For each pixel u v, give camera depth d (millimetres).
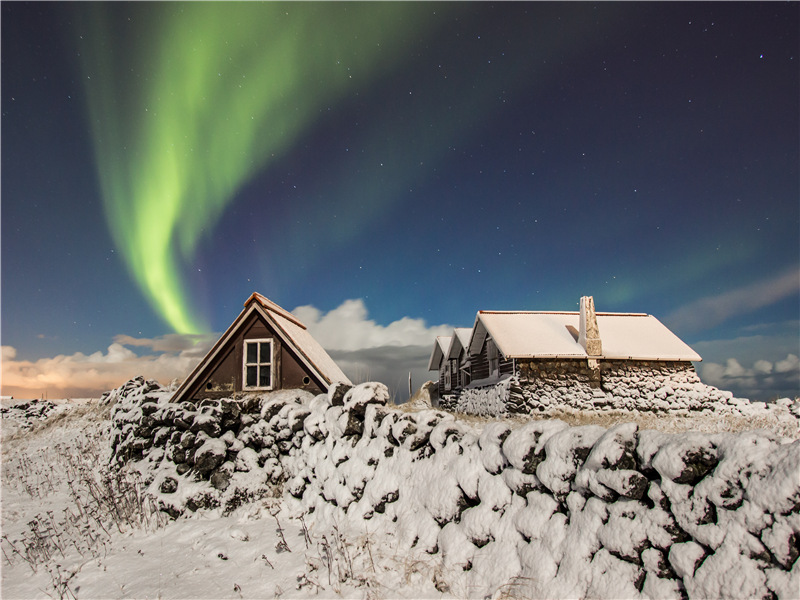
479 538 5176
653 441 4152
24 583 6172
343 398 8211
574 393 20516
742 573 3270
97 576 6070
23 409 27203
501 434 5621
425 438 6570
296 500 8203
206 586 5426
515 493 5211
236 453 9086
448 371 31984
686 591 3590
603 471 4305
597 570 4109
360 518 6574
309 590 5055
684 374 21312
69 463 13398
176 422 9914
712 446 3824
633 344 22250
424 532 5676
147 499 8758
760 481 3383
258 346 14023
